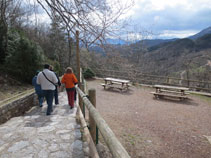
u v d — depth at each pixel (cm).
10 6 504
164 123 518
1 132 288
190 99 837
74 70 1003
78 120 350
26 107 480
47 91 392
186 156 339
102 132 115
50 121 351
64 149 231
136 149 360
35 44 832
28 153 220
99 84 1246
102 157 280
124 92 990
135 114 602
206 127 489
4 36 838
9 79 734
